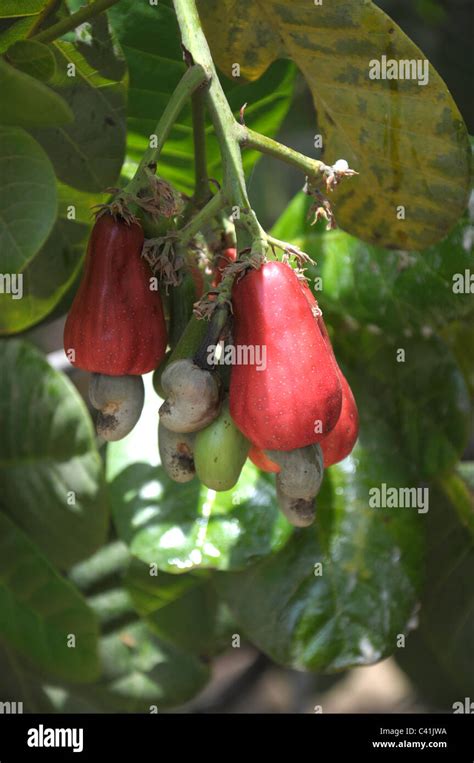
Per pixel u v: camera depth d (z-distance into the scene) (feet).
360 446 2.70
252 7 2.22
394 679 4.57
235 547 2.55
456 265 2.60
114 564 3.16
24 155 1.96
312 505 1.91
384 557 2.70
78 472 2.84
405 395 2.72
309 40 2.21
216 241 2.18
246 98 2.58
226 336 1.87
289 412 1.80
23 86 1.81
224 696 4.22
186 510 2.57
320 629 2.68
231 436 1.85
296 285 1.85
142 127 2.59
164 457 1.91
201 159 2.23
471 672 2.89
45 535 2.89
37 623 2.90
